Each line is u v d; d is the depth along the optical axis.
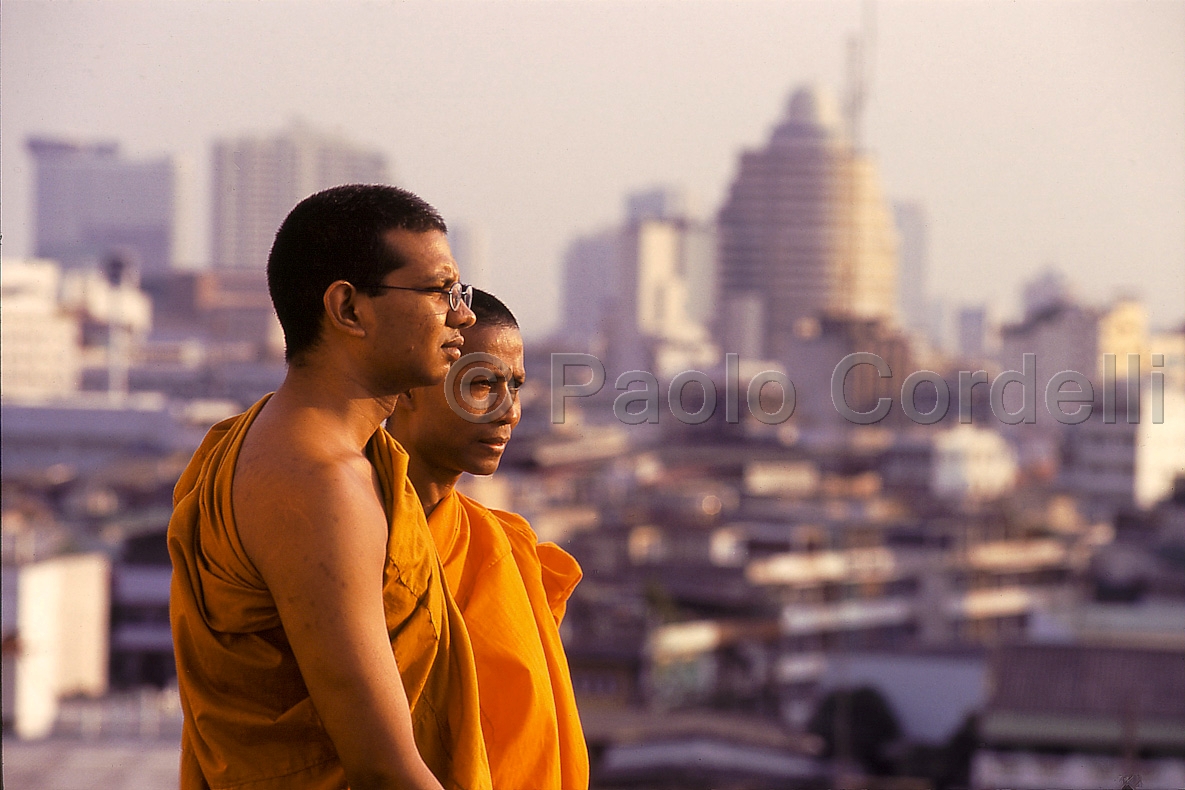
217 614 2.61
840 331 96.81
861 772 37.44
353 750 2.49
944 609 62.72
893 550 66.88
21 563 42.56
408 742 2.52
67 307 98.50
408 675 2.68
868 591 62.66
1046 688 34.50
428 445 3.57
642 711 40.47
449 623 2.78
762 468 79.25
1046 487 78.25
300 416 2.65
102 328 103.00
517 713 3.41
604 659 42.97
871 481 77.94
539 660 3.52
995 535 66.81
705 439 88.88
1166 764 31.12
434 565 2.75
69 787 25.77
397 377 2.73
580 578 4.04
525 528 3.87
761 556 62.66
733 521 67.12
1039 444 93.88
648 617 48.91
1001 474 82.94
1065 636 43.59
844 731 38.69
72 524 61.25
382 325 2.68
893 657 43.75
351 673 2.47
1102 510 75.19
